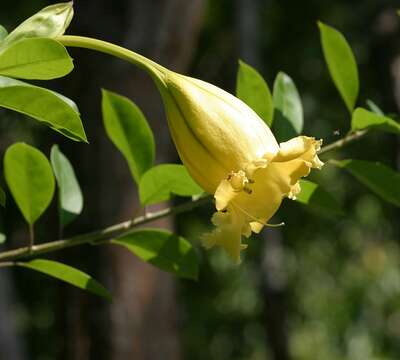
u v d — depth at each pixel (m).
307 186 3.20
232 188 2.35
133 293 5.85
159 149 5.94
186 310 10.47
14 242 8.18
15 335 7.65
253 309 10.75
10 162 3.04
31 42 2.34
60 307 5.92
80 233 5.80
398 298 11.73
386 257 11.42
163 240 3.19
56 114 2.46
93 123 5.77
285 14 9.45
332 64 3.32
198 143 2.42
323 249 11.03
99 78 5.74
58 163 3.28
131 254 5.83
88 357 5.86
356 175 3.18
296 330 11.93
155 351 5.98
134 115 3.24
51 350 9.67
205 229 9.40
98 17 5.79
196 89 2.47
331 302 11.71
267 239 9.28
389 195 3.19
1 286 7.64
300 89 9.50
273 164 2.48
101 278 5.79
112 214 5.77
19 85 2.40
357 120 3.12
